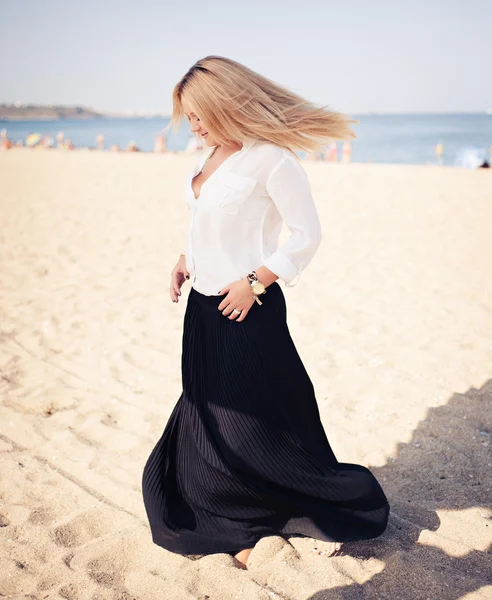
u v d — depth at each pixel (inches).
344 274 268.4
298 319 210.7
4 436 139.6
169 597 86.1
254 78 81.9
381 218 403.2
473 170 735.1
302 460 89.3
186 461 93.0
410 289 242.4
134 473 124.2
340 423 140.7
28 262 302.4
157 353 186.2
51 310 227.1
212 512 92.0
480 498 109.7
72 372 174.9
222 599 85.4
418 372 165.9
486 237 333.4
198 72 80.8
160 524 91.6
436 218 396.2
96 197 539.2
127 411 151.1
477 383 157.6
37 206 488.4
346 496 90.6
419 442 130.6
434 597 85.2
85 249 330.6
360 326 202.7
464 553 95.0
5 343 196.7
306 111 82.0
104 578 91.7
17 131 5792.3
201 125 84.4
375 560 93.3
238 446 87.1
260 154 81.9
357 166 824.9
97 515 108.8
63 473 124.6
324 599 85.0
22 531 104.7
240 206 83.2
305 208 83.7
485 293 232.7
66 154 1208.2
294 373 88.3
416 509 106.7
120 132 5211.6
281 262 82.7
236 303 84.0
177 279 104.1
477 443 128.7
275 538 96.0
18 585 90.9
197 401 90.7
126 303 234.5
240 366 86.1
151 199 522.3
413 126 5359.3
